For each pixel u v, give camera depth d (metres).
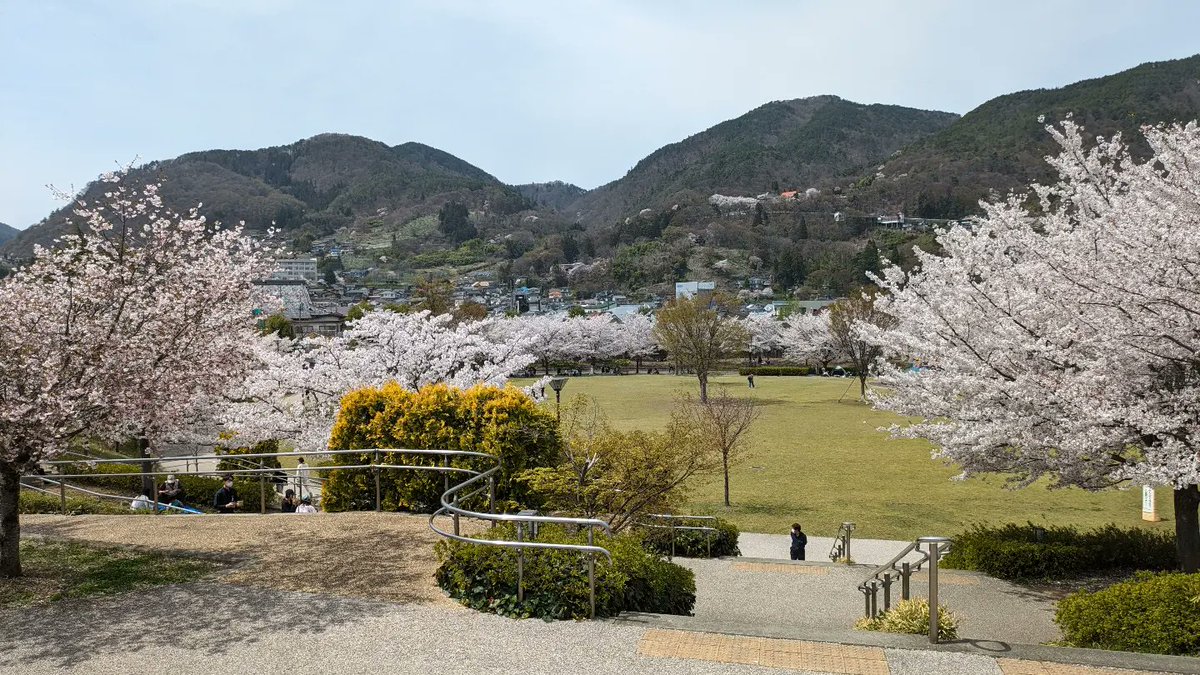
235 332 9.41
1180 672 4.95
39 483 17.59
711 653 5.36
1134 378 8.78
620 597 6.41
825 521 18.62
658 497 11.12
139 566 8.01
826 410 44.09
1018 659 5.18
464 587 6.68
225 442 19.23
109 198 8.58
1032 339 9.41
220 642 5.79
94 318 7.76
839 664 5.14
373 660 5.37
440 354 20.98
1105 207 10.02
